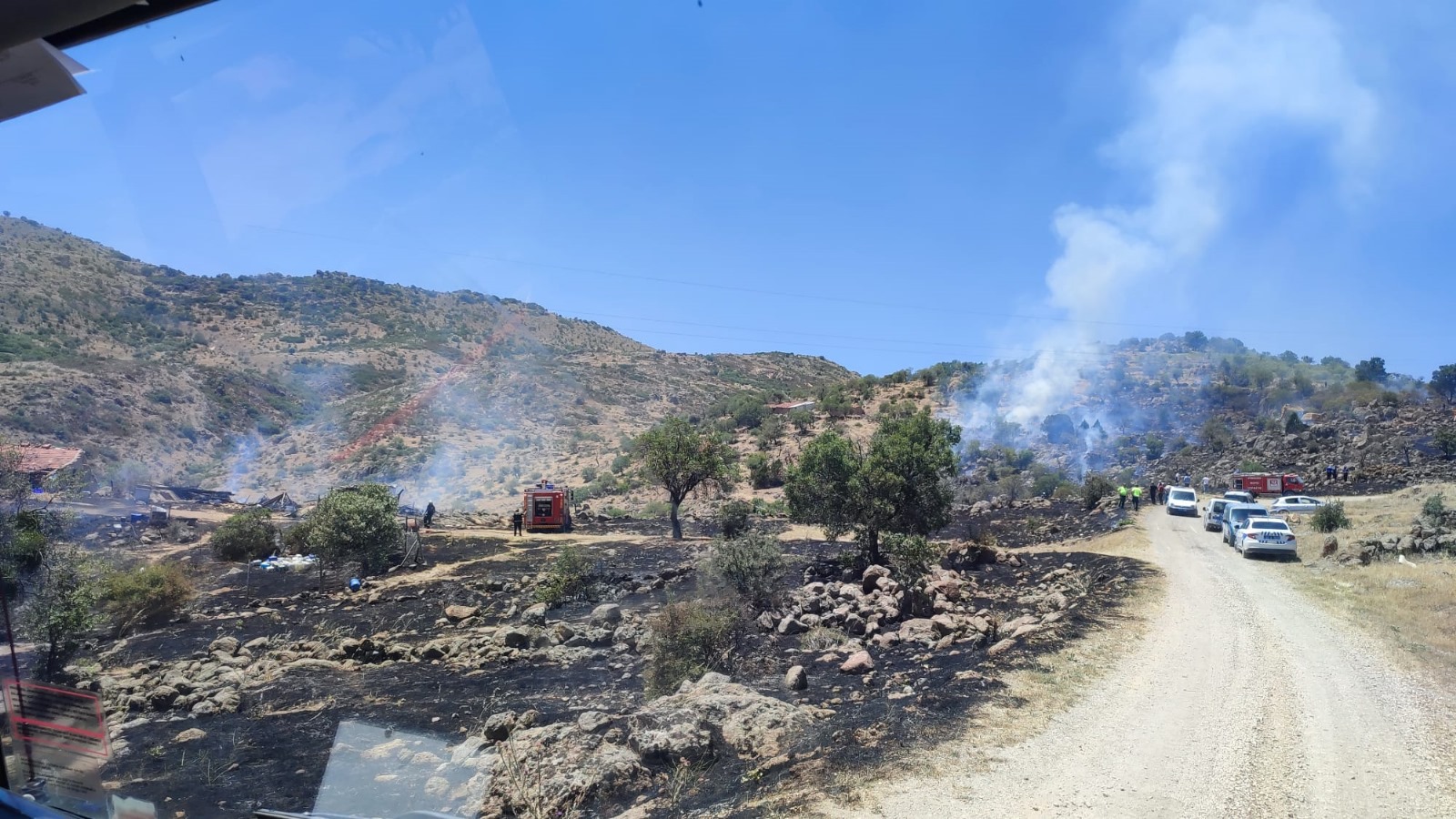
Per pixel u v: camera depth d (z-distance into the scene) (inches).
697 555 1310.3
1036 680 488.4
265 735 478.3
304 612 965.8
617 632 738.8
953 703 437.4
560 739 425.4
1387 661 560.1
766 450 3324.3
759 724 421.7
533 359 4050.2
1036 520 1807.3
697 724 398.9
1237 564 1138.0
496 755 410.0
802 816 301.6
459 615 879.7
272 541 1435.8
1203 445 3299.7
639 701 535.2
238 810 351.3
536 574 1193.4
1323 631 665.0
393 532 1233.4
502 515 2434.8
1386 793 323.6
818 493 1088.8
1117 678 498.3
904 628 677.9
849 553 1136.2
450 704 539.8
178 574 944.3
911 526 1072.8
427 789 378.3
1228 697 464.4
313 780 394.3
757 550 797.2
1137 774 342.6
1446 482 2075.5
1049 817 299.6
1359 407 3344.0
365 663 681.6
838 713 444.8
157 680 619.8
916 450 1069.8
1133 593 845.2
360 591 1106.7
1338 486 2308.1
